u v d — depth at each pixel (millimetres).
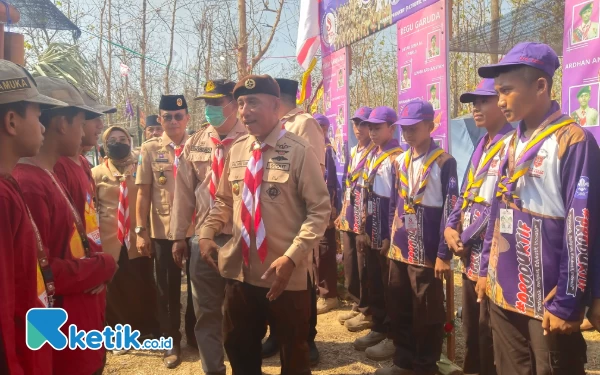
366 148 4477
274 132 2734
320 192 2627
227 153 3311
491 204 2621
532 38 6609
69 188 2438
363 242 4246
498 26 6582
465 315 3068
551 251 2055
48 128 2225
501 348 2334
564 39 3121
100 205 4293
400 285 3480
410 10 4426
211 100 3312
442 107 3986
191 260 3393
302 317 2699
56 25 4309
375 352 3908
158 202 3998
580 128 2012
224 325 2887
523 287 2150
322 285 5266
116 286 4281
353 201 4516
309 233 2539
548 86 2115
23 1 3928
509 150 2314
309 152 2674
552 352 2064
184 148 3709
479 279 2529
